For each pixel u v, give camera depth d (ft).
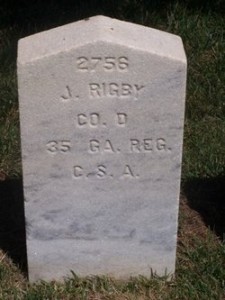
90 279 4.74
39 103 4.31
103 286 4.70
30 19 7.22
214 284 4.75
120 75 4.26
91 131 4.39
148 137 4.41
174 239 4.66
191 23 6.99
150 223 4.62
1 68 6.66
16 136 5.98
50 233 4.63
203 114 6.34
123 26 4.39
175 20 7.05
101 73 4.26
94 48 4.21
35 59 4.22
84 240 4.65
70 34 4.31
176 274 4.81
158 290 4.70
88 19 4.42
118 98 4.32
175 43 4.40
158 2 7.23
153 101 4.33
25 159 4.44
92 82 4.28
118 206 4.57
